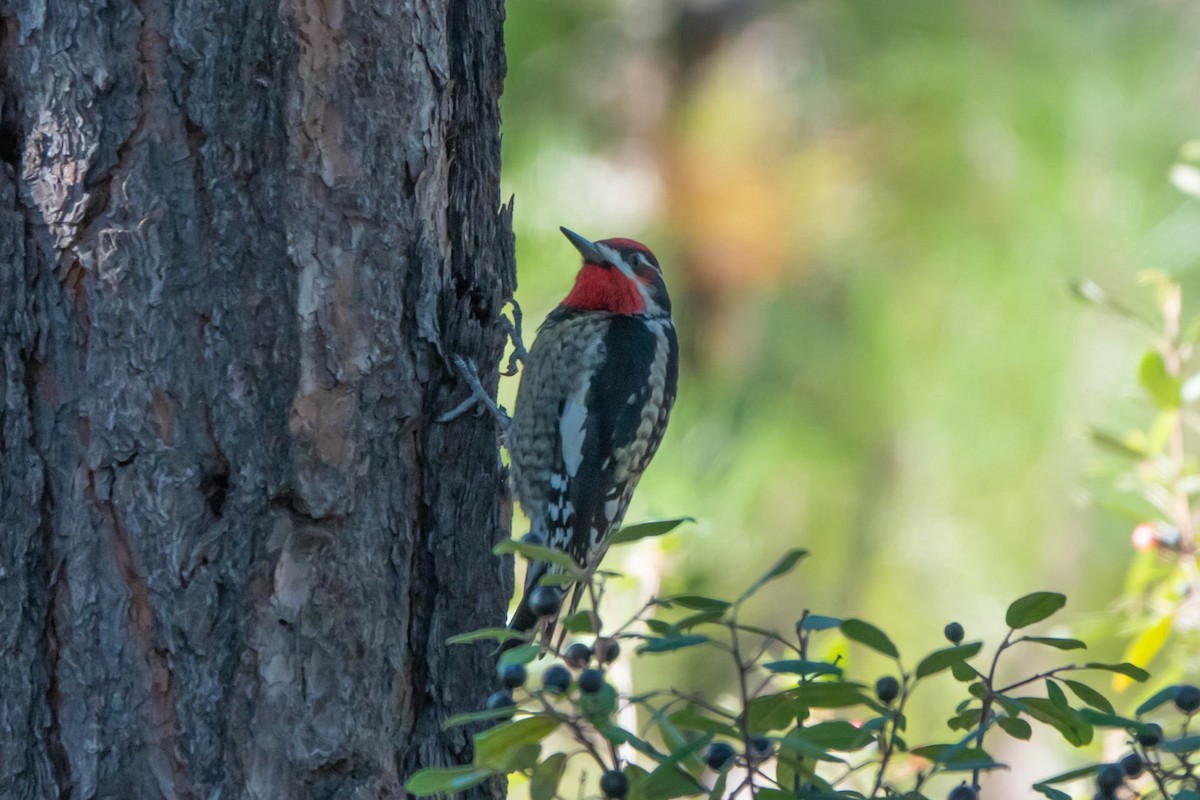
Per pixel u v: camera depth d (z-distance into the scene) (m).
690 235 12.91
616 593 9.94
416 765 6.65
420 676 6.76
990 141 11.93
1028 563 11.96
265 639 6.17
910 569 12.23
